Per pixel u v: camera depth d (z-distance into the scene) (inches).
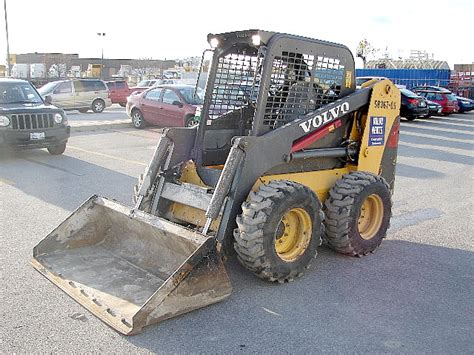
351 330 159.8
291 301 177.9
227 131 226.1
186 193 195.5
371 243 223.5
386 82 235.9
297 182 206.4
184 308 158.1
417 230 267.1
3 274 190.5
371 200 225.3
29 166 402.9
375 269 210.4
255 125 192.1
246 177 184.2
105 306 161.2
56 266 189.8
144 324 150.3
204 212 192.7
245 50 218.8
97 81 1002.7
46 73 2086.6
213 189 192.7
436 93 1085.1
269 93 195.3
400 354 147.2
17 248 218.1
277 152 193.9
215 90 218.8
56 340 147.9
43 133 429.4
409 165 467.5
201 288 160.7
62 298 172.6
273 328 159.2
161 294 152.1
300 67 203.3
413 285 195.5
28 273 191.6
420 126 864.3
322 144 219.9
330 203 213.5
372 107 229.8
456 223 281.1
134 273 184.9
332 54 214.2
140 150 494.6
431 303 180.5
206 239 161.0
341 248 215.2
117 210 194.4
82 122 732.0
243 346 148.5
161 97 639.1
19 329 153.1
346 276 201.9
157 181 207.9
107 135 608.7
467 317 170.9
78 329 153.9
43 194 312.7
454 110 1098.7
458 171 442.0
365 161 234.2
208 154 220.8
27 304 168.1
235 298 178.4
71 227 202.5
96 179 357.7
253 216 174.1
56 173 376.8
